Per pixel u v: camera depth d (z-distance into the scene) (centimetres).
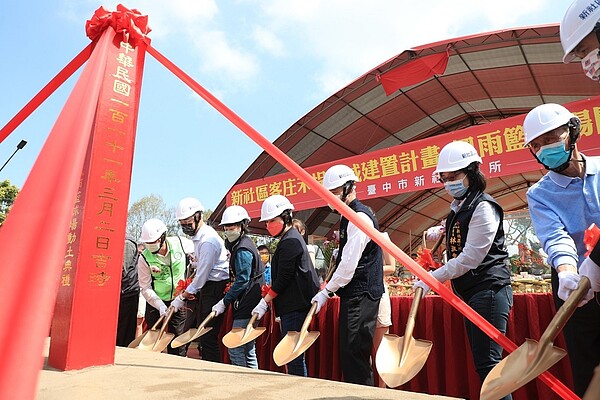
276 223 286
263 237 1172
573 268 136
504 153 517
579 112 455
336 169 234
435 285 128
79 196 150
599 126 442
